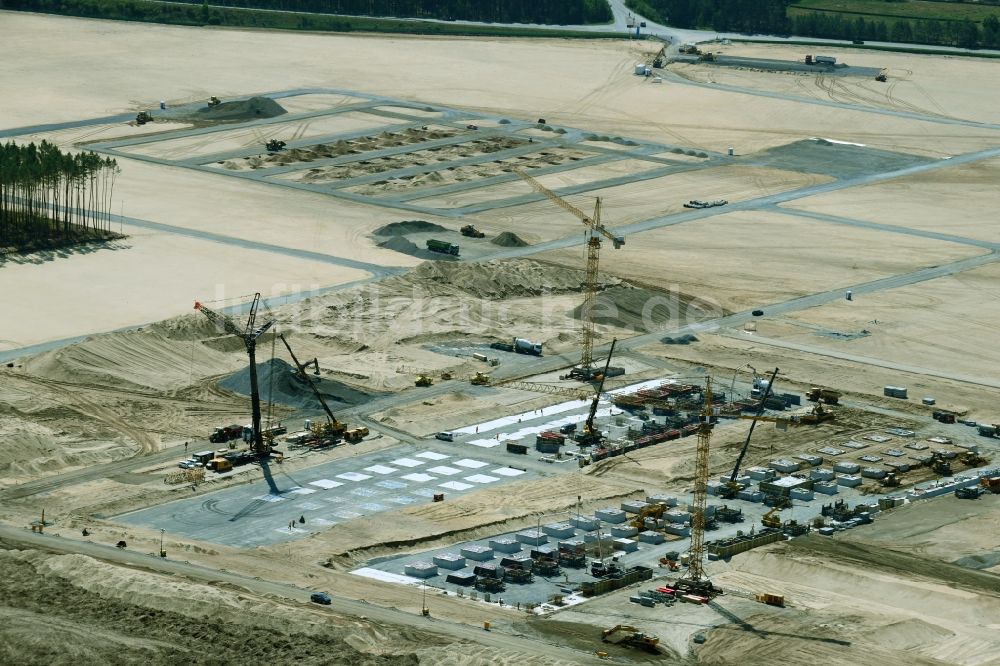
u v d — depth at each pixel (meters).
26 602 157.62
